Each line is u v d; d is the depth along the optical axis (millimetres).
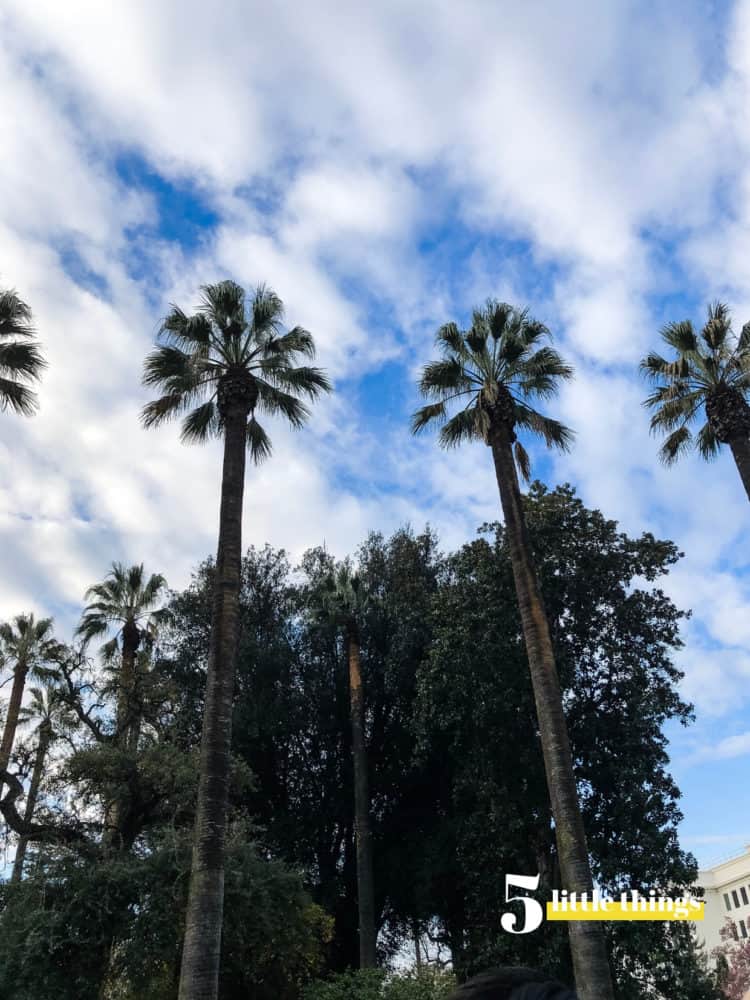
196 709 34219
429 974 23766
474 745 28375
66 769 25422
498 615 28406
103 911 20719
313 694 35312
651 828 25328
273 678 34188
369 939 26656
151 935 20656
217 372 22281
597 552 29391
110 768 25141
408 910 33125
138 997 21812
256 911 22062
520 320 24422
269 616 37219
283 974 24688
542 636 19766
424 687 28734
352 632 32594
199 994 14617
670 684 28078
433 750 31797
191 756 26422
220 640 18062
